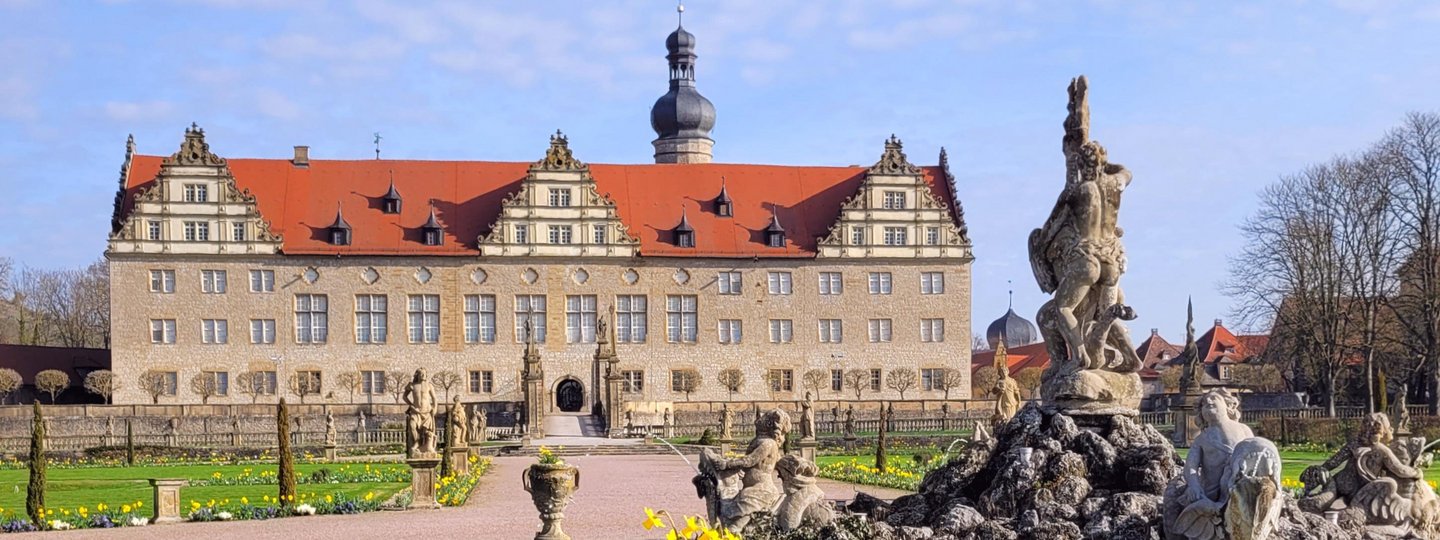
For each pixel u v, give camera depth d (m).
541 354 135.38
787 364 137.88
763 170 144.62
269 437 107.19
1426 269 100.75
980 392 165.75
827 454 86.06
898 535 27.97
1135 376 30.84
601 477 65.69
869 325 138.50
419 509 48.09
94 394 137.00
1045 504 28.39
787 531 28.78
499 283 135.38
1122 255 31.09
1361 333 106.69
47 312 191.25
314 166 138.88
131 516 44.50
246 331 132.00
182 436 106.69
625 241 136.25
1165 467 28.73
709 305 137.50
